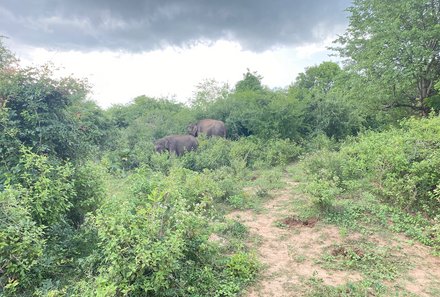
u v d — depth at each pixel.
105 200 5.74
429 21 13.92
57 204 5.07
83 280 4.11
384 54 13.71
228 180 8.79
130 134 15.72
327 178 8.48
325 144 14.46
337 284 4.68
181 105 24.05
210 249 4.81
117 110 20.53
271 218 7.23
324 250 5.71
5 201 4.36
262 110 16.88
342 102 17.39
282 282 4.75
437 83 12.70
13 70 5.64
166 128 18.20
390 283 4.71
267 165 12.69
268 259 5.44
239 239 6.12
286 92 21.30
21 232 4.28
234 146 13.70
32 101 5.62
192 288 4.15
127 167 12.25
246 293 4.47
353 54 16.17
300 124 16.67
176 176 7.80
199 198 6.68
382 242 5.92
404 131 10.34
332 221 6.76
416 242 5.93
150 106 23.16
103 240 4.54
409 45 13.39
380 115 16.73
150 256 3.77
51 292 3.86
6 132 5.32
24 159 5.33
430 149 7.68
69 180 5.67
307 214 7.07
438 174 6.99
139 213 4.27
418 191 7.12
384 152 7.91
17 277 4.25
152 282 3.88
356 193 7.95
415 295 4.41
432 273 4.98
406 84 13.81
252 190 9.28
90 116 11.05
